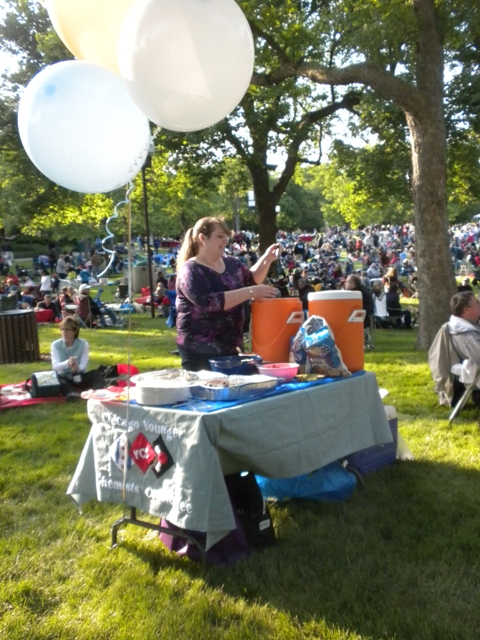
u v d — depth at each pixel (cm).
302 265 3203
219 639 289
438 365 634
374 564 353
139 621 303
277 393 372
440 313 1091
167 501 332
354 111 2034
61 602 325
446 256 1077
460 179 2217
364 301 1185
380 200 2305
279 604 316
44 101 358
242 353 441
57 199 2398
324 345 413
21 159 2175
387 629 292
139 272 2431
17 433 636
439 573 341
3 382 938
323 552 370
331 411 398
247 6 1268
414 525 400
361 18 1059
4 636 292
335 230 7575
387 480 479
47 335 1569
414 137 1055
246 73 357
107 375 849
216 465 321
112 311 1752
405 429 613
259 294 396
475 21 1051
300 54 1513
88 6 364
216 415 325
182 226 5494
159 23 325
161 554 372
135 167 382
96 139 361
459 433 596
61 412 723
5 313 1138
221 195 4994
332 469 448
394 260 3791
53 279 2856
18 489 476
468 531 387
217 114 361
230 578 341
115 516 426
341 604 315
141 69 333
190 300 400
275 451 357
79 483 385
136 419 350
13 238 5372
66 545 384
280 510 433
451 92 1842
